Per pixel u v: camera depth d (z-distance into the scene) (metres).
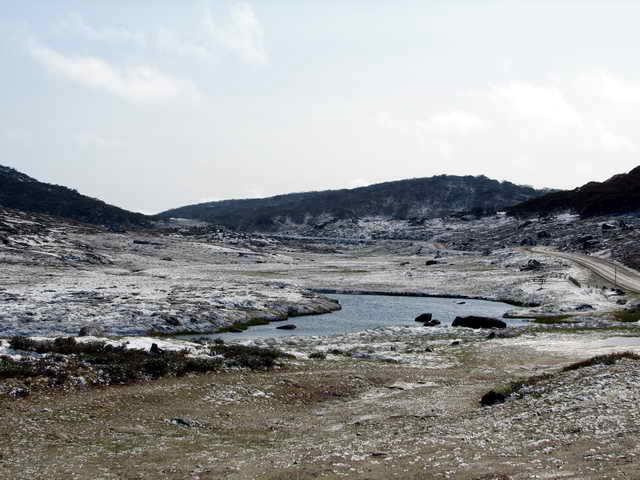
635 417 18.70
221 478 15.72
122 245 189.62
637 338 51.47
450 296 111.81
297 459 17.42
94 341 37.12
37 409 23.28
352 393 31.44
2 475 15.99
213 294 89.19
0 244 149.38
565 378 26.75
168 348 37.12
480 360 42.38
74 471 16.58
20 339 33.59
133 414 23.95
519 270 134.88
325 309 89.19
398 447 18.20
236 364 34.56
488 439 18.34
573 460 14.74
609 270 122.12
